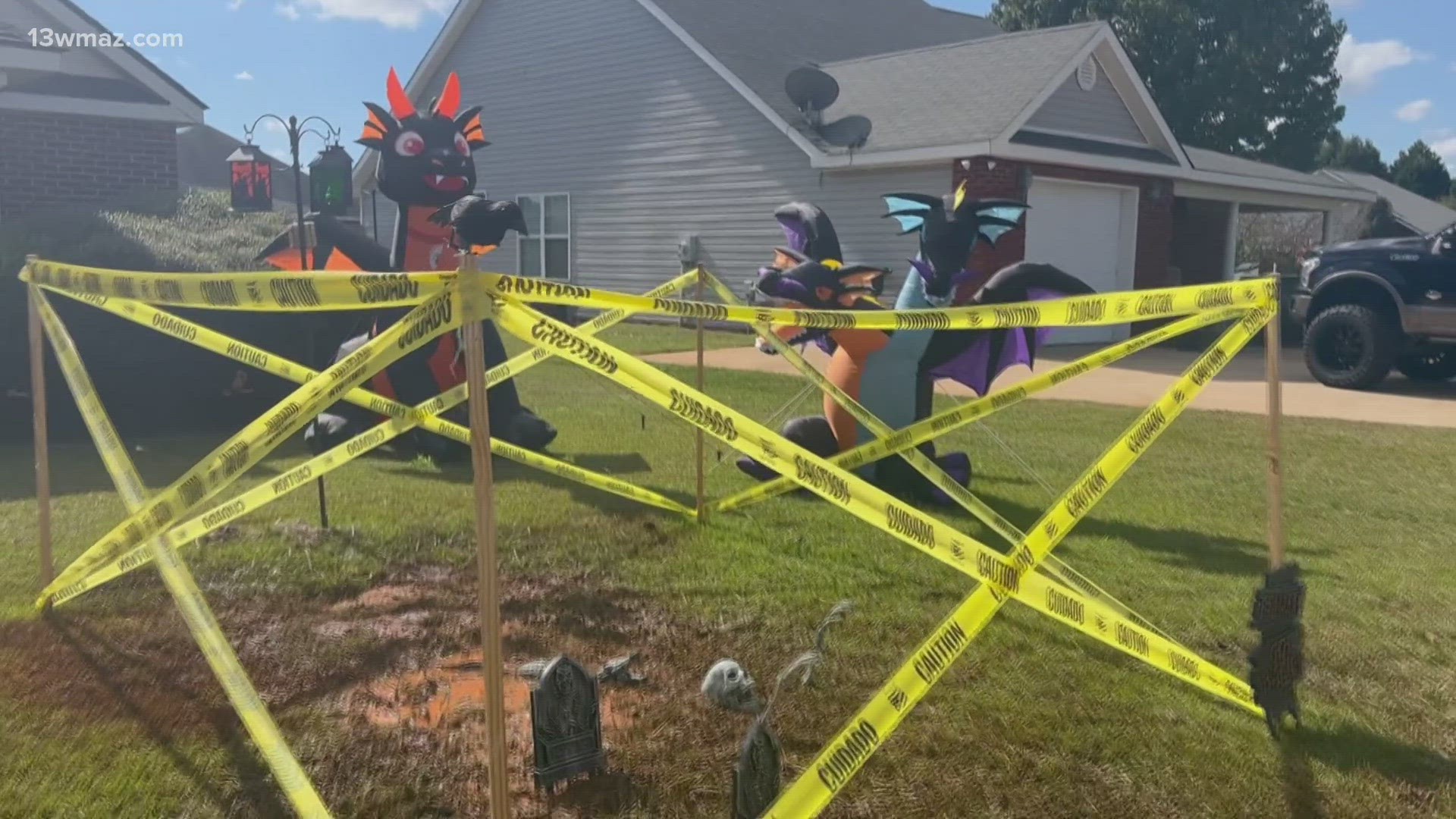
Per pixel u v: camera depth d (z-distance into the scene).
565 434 8.54
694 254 17.38
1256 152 43.91
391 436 5.02
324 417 7.75
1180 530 5.92
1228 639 4.26
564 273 19.55
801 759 3.26
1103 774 3.22
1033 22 43.19
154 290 3.42
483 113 20.44
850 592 4.72
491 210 6.38
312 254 7.61
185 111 12.83
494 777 2.43
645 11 17.66
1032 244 14.98
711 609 4.50
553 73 19.22
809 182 15.78
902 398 6.29
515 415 7.56
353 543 5.34
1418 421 9.61
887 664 3.95
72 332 8.34
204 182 32.94
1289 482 7.16
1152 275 16.88
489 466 2.40
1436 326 11.10
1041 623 4.36
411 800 3.03
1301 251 31.92
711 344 14.77
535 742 3.08
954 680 3.82
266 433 3.05
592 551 5.29
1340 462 7.81
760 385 11.05
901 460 6.29
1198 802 3.09
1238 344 3.52
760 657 4.01
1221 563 5.27
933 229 6.42
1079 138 15.46
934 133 14.32
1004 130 13.59
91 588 4.58
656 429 8.75
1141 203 16.48
